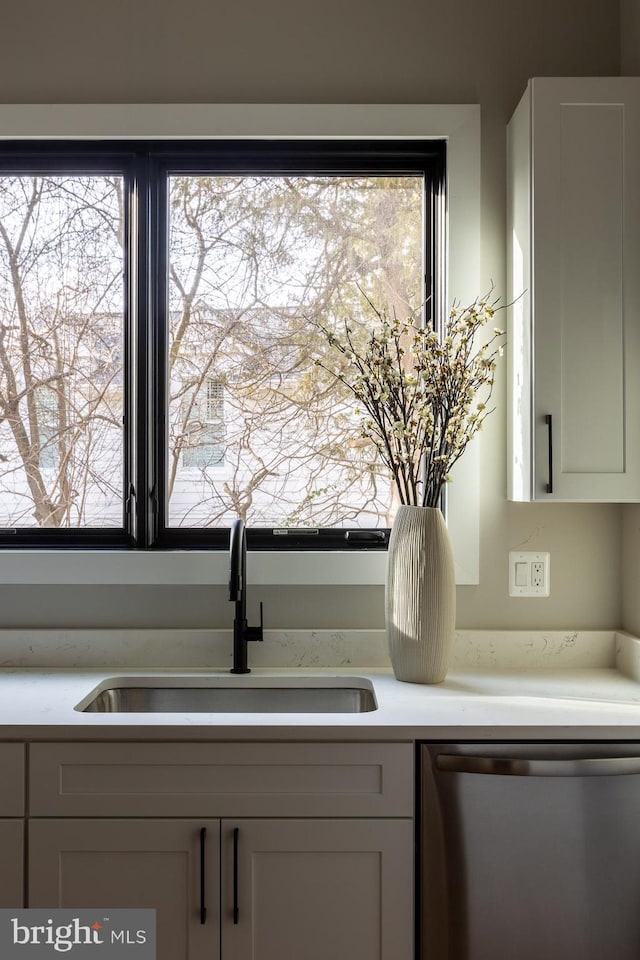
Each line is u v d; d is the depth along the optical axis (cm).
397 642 188
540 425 183
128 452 214
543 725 153
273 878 153
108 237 214
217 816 153
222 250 214
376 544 213
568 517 211
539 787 152
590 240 184
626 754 153
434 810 152
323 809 153
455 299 208
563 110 184
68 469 214
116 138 209
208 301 214
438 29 210
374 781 154
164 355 214
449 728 153
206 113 208
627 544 207
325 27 210
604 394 184
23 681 189
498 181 210
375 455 214
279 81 210
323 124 208
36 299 214
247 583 207
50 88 210
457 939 151
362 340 214
